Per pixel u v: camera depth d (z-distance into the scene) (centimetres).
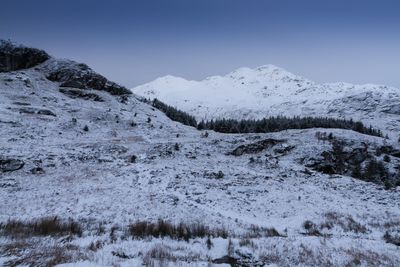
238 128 10356
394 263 1398
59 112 7438
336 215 2836
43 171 3719
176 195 3170
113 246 1506
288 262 1331
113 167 4175
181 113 12194
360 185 4284
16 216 2303
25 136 5372
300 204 3156
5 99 7350
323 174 4791
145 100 11825
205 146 6031
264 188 3628
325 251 1513
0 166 3572
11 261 1170
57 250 1348
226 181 3859
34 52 10431
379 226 2552
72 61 10606
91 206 2617
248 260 1318
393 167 5538
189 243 1741
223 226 2331
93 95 9344
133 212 2505
